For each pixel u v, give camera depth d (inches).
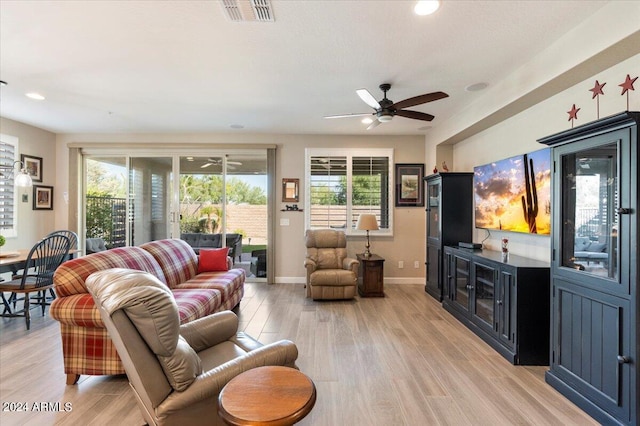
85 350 90.7
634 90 87.2
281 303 172.9
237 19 87.5
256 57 109.5
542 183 123.0
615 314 73.7
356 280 179.8
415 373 98.7
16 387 90.1
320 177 220.1
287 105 159.8
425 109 165.0
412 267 221.5
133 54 107.7
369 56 108.7
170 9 83.1
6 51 105.5
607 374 75.5
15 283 137.3
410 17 86.6
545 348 104.8
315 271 182.9
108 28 92.0
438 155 202.8
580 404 81.9
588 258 82.7
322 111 169.3
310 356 109.7
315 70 119.7
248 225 225.9
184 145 218.2
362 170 220.5
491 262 120.0
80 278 93.7
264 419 45.0
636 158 69.0
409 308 164.7
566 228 90.0
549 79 102.7
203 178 225.0
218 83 132.2
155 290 53.7
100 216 224.1
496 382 94.1
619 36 78.4
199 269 165.3
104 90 140.1
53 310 88.4
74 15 85.6
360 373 98.4
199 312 108.5
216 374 58.9
